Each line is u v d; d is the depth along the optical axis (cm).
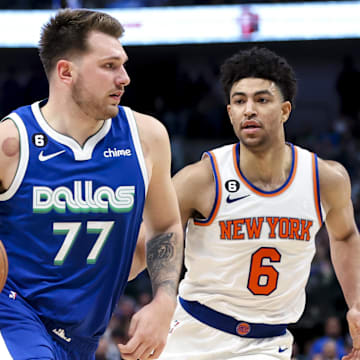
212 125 2325
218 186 496
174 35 1930
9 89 2291
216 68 2520
